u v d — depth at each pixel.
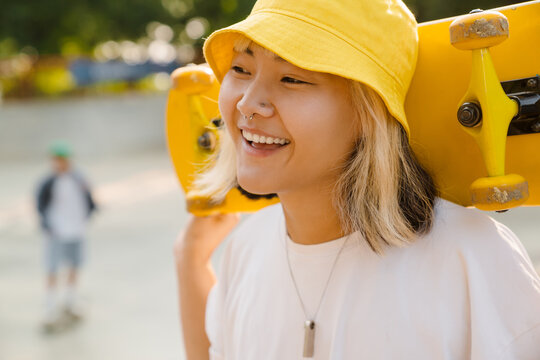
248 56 0.91
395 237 0.88
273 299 1.04
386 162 0.88
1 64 20.50
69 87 21.41
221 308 1.16
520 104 0.85
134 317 5.18
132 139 19.55
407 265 0.90
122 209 10.36
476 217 0.89
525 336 0.82
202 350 1.24
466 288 0.86
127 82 21.78
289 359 0.99
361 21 0.86
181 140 1.15
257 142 0.91
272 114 0.88
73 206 5.64
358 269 0.94
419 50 0.94
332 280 0.96
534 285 0.85
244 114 0.89
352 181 0.91
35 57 20.56
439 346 0.85
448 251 0.87
